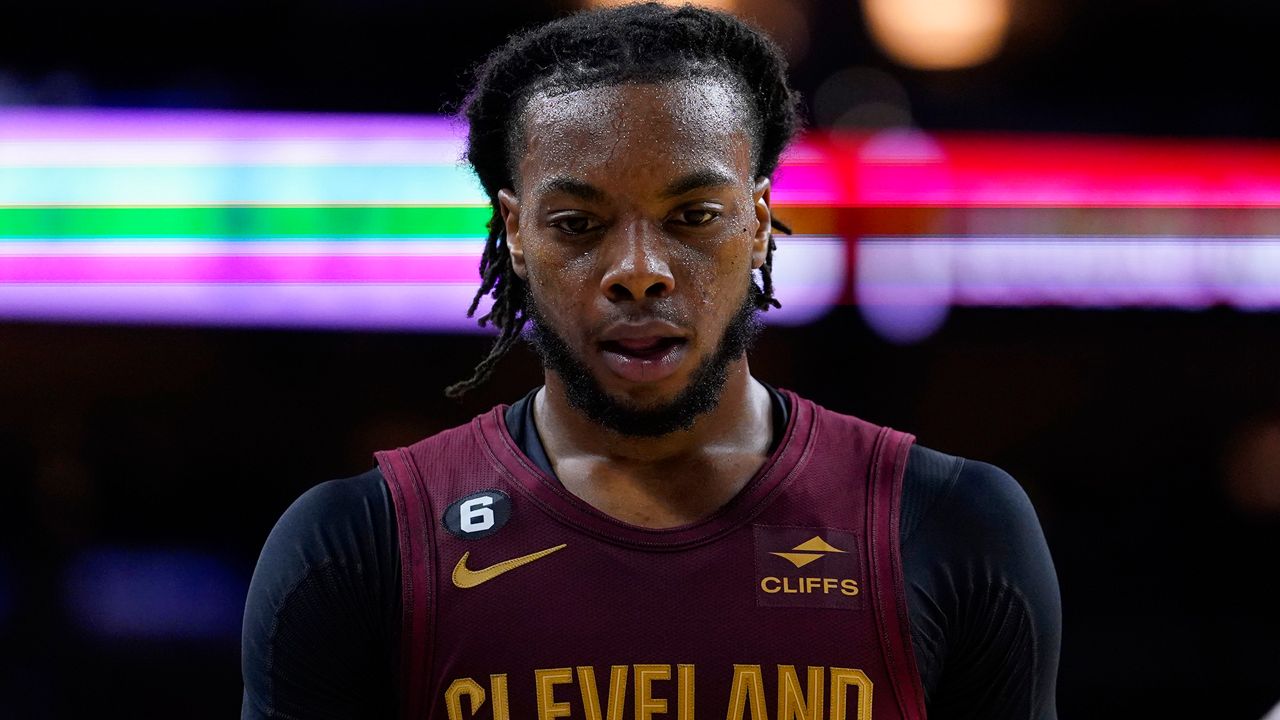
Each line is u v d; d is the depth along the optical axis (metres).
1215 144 20.62
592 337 5.91
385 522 6.21
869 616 5.98
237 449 20.83
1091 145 20.73
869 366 20.84
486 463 6.34
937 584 6.11
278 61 21.23
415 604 6.00
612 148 5.74
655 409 6.00
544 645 5.88
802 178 20.16
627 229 5.80
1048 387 21.09
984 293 20.42
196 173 19.72
